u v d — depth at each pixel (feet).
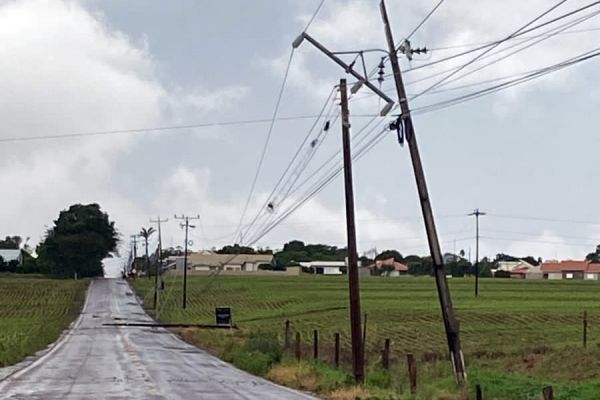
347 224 128.88
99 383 131.54
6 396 108.68
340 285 608.19
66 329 371.97
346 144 128.36
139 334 337.11
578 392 112.78
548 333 284.41
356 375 125.59
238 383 137.80
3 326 388.78
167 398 109.19
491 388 111.45
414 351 225.97
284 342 232.53
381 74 114.83
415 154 111.34
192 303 533.55
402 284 610.65
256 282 650.43
